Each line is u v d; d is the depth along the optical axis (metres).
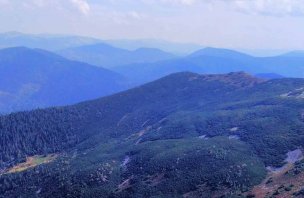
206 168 154.88
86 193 165.38
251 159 156.50
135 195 149.50
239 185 131.62
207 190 136.25
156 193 145.62
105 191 163.88
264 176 138.38
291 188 112.88
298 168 128.88
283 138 173.00
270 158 155.25
